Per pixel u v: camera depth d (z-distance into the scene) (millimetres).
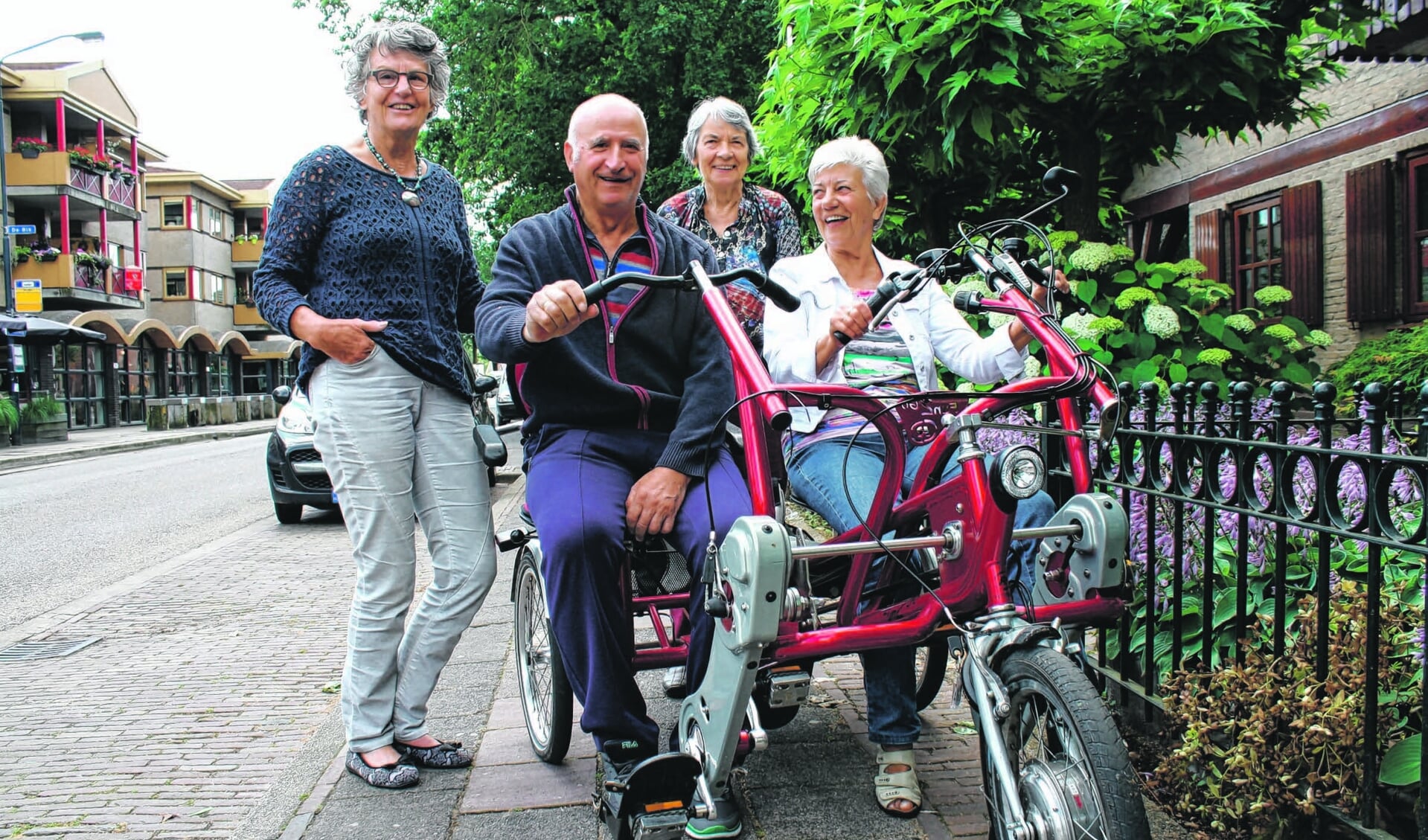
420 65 2941
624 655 2389
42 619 5645
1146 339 4707
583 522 2340
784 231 4164
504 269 2613
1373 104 7781
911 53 4285
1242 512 2430
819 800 2682
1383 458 1986
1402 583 2580
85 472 15016
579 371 2557
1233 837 2406
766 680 2432
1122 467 2943
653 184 12852
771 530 1979
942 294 3260
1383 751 2260
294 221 2869
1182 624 2957
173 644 5062
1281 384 2328
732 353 2141
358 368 2859
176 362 34969
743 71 13039
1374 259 7742
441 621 3035
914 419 2240
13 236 28953
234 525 9188
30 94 29172
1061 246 4945
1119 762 1706
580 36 13172
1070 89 4812
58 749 3629
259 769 3436
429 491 3023
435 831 2602
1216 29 4285
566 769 2996
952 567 2172
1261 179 9008
